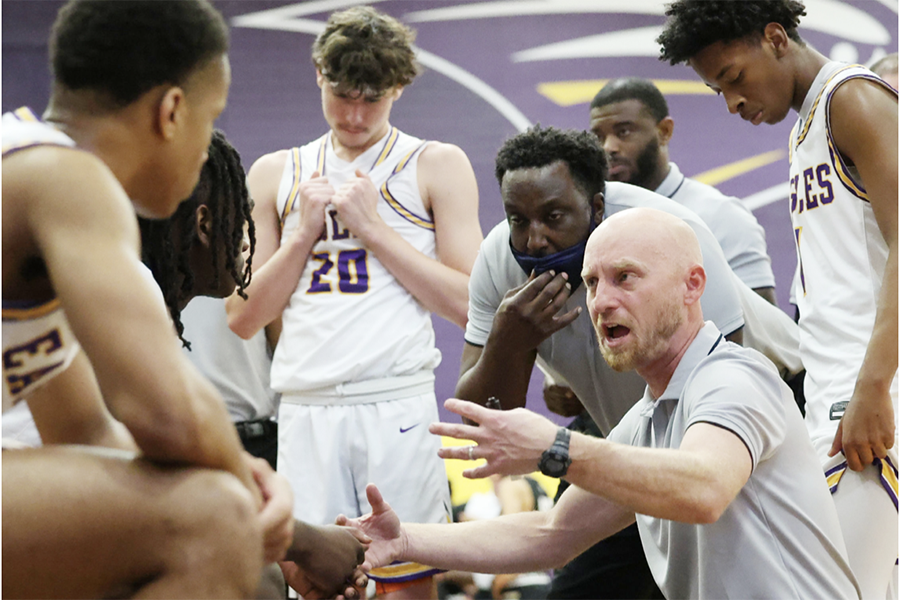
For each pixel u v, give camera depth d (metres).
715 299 2.92
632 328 2.31
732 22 2.97
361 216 3.70
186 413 1.52
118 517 1.54
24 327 1.70
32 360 1.75
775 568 2.20
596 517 2.50
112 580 1.59
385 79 3.71
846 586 2.28
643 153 4.30
